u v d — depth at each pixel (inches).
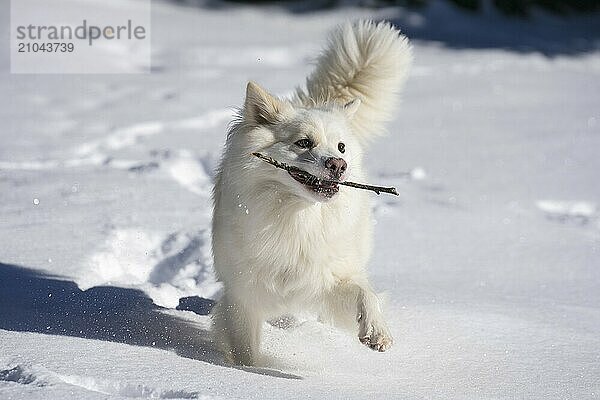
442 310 358.0
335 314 308.8
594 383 284.5
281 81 932.0
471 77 1041.5
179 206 510.9
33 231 443.5
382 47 373.1
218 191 334.0
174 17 1473.9
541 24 1667.1
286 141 303.1
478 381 284.5
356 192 313.3
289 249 303.0
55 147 648.4
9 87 877.2
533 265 450.0
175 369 262.7
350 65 375.2
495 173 635.5
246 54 1141.1
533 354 314.2
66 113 770.8
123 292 376.2
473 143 724.7
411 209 542.3
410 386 275.6
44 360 262.8
